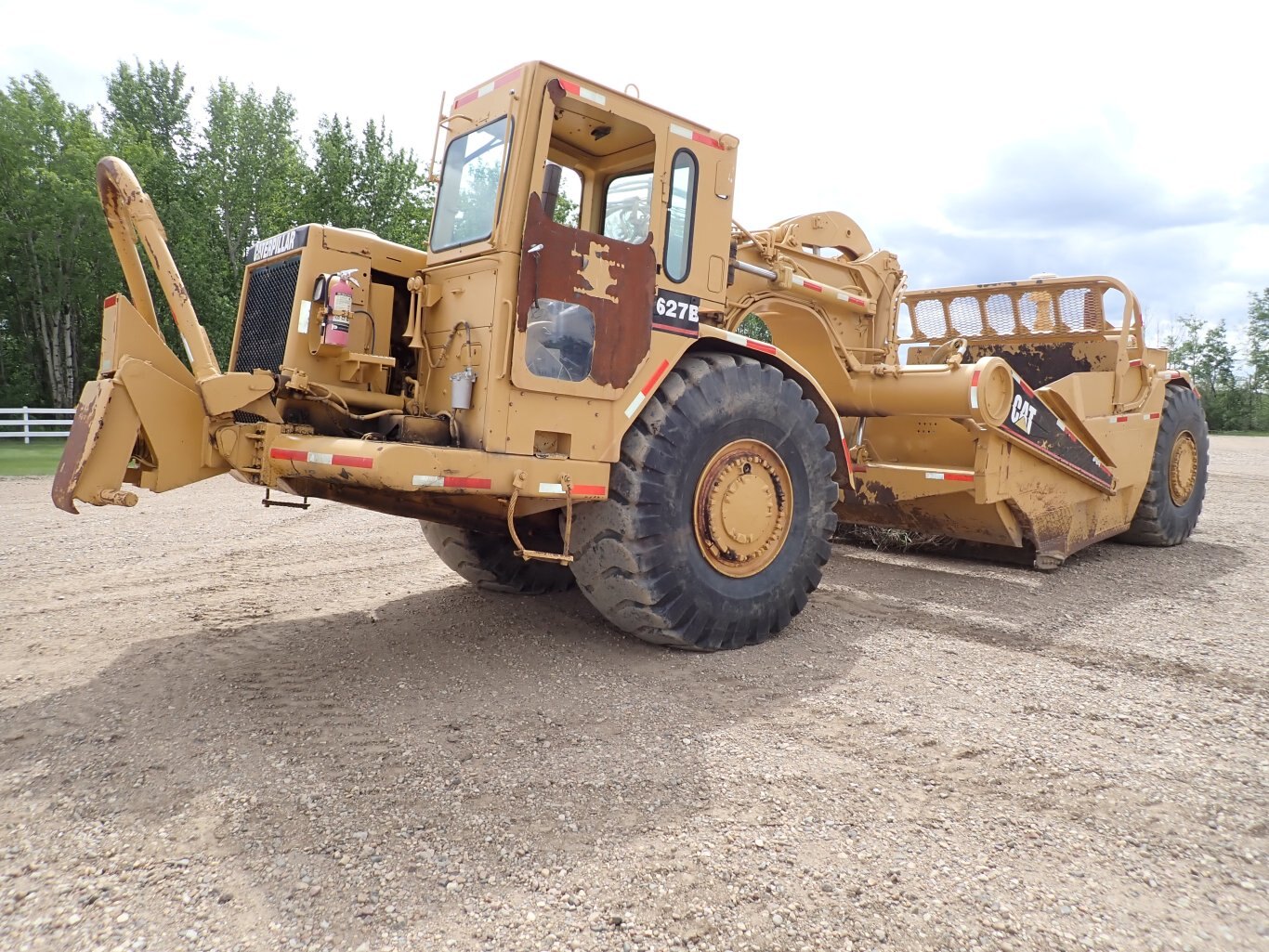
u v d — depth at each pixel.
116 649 4.14
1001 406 5.73
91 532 7.79
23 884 2.16
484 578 5.25
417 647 4.21
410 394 4.27
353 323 4.11
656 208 4.11
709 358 4.29
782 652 4.28
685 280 4.24
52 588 5.50
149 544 7.18
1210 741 3.22
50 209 27.69
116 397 3.56
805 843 2.43
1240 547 7.72
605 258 3.87
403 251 4.36
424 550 6.99
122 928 1.99
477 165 4.00
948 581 6.02
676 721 3.33
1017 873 2.31
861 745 3.14
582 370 3.80
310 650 4.14
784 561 4.51
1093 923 2.09
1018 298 7.56
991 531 6.36
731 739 3.16
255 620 4.71
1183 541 7.93
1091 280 7.08
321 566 6.31
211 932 1.98
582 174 4.68
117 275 28.59
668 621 4.03
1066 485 6.48
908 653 4.31
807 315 5.84
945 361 7.92
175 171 29.92
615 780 2.79
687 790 2.74
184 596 5.29
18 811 2.54
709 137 4.35
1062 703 3.61
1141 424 7.18
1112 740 3.22
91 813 2.53
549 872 2.25
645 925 2.04
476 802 2.62
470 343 3.77
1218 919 2.13
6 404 29.80
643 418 4.02
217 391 3.69
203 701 3.43
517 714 3.35
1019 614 5.14
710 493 4.16
